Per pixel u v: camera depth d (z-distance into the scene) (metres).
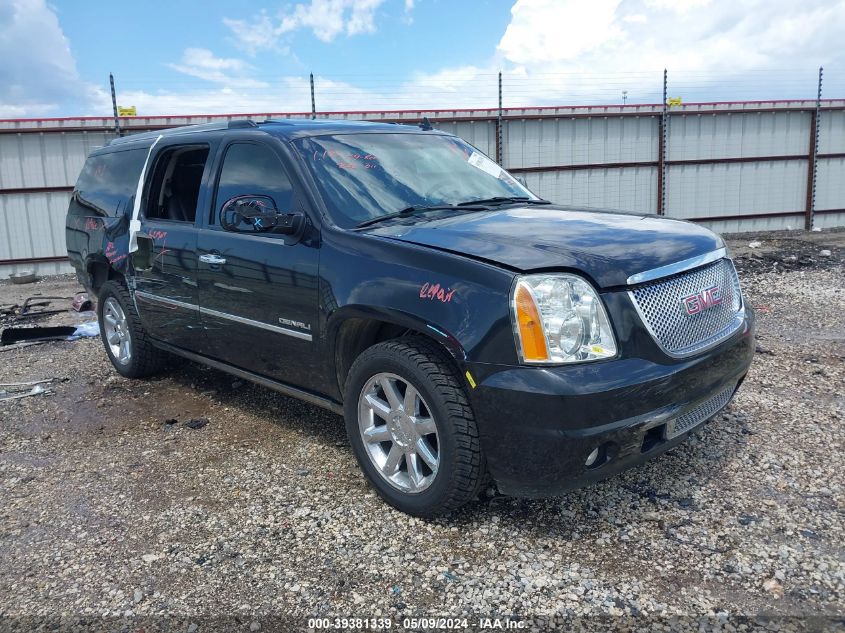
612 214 3.65
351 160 3.84
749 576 2.62
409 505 3.11
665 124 18.70
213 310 4.14
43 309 9.80
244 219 3.45
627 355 2.72
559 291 2.69
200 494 3.50
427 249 3.01
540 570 2.71
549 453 2.64
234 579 2.73
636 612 2.44
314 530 3.08
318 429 4.32
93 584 2.74
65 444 4.28
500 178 4.46
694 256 3.04
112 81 15.28
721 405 3.29
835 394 4.60
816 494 3.23
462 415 2.84
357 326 3.36
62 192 15.59
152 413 4.78
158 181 4.83
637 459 2.81
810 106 19.36
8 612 2.57
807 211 20.12
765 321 7.06
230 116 16.12
